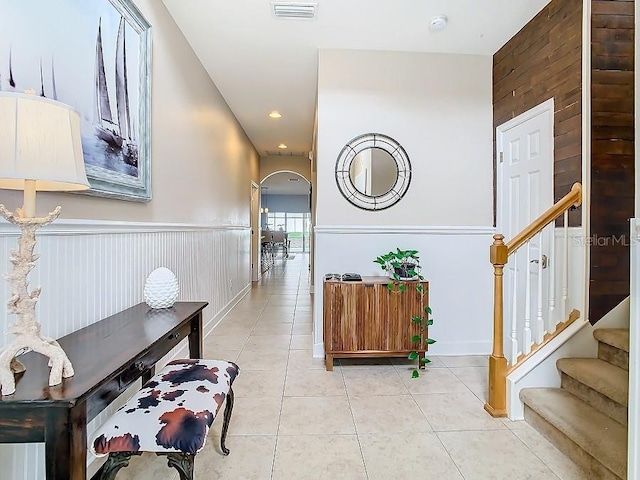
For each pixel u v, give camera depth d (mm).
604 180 2271
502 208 3225
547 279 2652
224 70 3684
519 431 2072
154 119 2490
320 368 2975
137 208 2256
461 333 3363
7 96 980
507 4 2629
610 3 2283
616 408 1865
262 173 8266
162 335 1556
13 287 1052
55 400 970
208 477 1676
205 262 3734
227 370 1788
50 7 1449
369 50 3258
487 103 3361
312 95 4379
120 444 1248
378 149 3281
